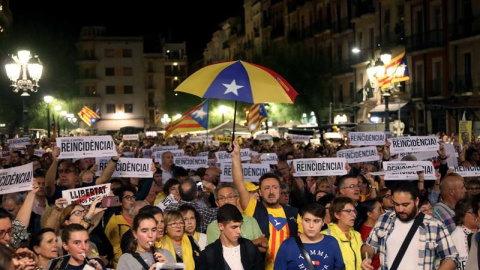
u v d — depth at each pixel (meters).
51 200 12.41
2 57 49.50
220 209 8.24
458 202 8.59
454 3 48.06
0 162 19.02
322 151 22.14
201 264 8.27
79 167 17.44
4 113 52.41
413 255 7.90
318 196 11.97
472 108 46.53
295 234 9.40
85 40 122.06
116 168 12.68
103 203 9.30
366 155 15.71
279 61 64.19
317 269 8.15
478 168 13.45
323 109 63.78
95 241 10.40
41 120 74.81
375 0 58.94
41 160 17.98
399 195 7.94
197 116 26.67
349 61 63.78
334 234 8.81
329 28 68.00
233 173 9.67
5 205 10.51
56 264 7.14
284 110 63.09
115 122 123.31
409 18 53.16
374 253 8.23
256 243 8.87
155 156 20.72
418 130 52.66
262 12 94.06
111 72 123.12
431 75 50.97
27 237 8.92
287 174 15.60
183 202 11.22
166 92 122.00
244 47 104.06
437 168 14.63
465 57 47.53
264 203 9.52
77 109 120.56
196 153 24.66
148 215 8.13
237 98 10.44
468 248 7.49
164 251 8.49
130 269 7.99
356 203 11.17
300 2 75.62
